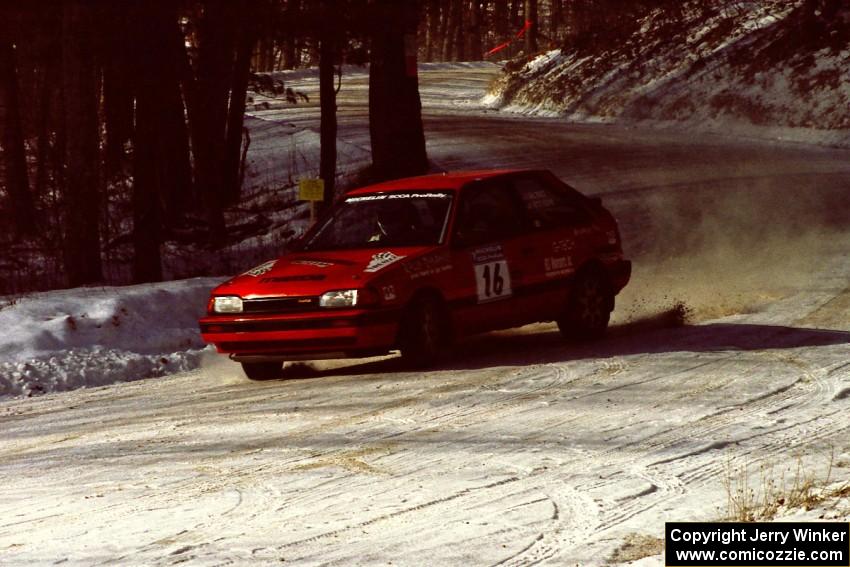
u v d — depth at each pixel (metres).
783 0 171.62
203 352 44.66
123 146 119.25
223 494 23.27
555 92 179.25
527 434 27.52
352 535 19.98
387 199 40.62
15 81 125.00
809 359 36.38
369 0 87.50
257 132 157.25
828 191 92.19
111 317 47.28
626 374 35.16
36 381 40.06
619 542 18.86
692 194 95.88
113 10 69.75
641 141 135.25
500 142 136.00
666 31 176.25
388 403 32.28
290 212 109.25
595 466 24.14
